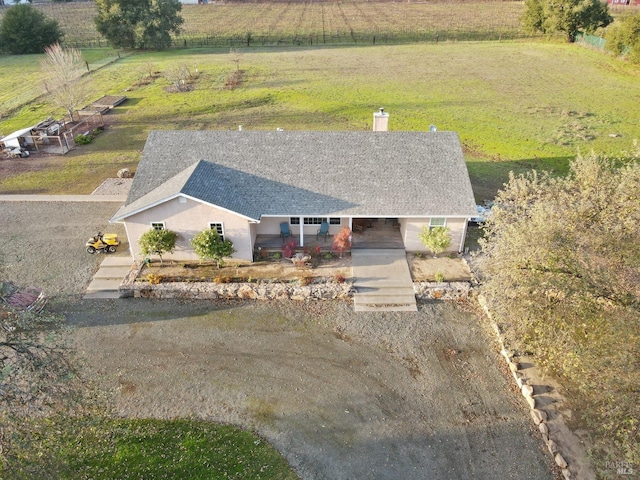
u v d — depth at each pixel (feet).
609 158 119.85
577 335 54.34
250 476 51.29
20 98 184.24
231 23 327.47
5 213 103.04
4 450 38.22
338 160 87.76
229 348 68.23
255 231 88.58
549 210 58.70
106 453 53.11
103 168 126.00
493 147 131.34
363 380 63.05
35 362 41.70
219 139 90.99
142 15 258.16
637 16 201.46
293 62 227.81
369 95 177.27
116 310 75.36
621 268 53.67
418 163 87.15
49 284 80.38
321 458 53.31
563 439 54.39
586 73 197.98
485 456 53.36
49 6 402.52
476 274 79.36
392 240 88.48
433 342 69.05
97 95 187.01
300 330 71.41
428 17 327.88
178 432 55.98
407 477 51.29
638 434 45.16
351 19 328.08
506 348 66.13
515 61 218.79
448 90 181.27
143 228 80.59
